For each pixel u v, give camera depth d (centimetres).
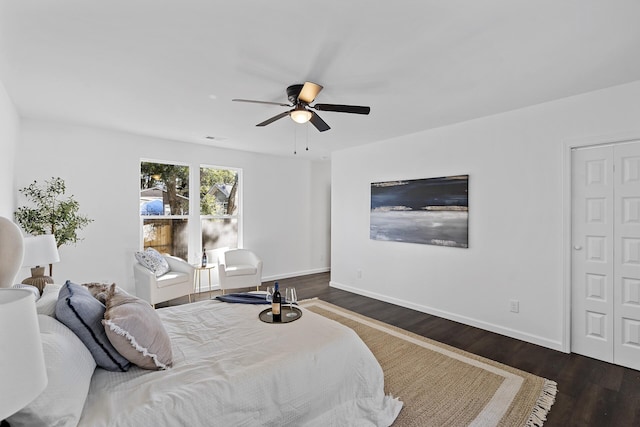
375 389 199
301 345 184
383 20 172
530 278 314
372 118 353
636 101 252
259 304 264
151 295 378
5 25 175
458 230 370
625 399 219
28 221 315
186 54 210
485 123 347
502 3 157
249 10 163
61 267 380
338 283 538
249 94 280
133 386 140
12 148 309
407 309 422
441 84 258
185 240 494
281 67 228
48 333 130
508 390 228
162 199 471
